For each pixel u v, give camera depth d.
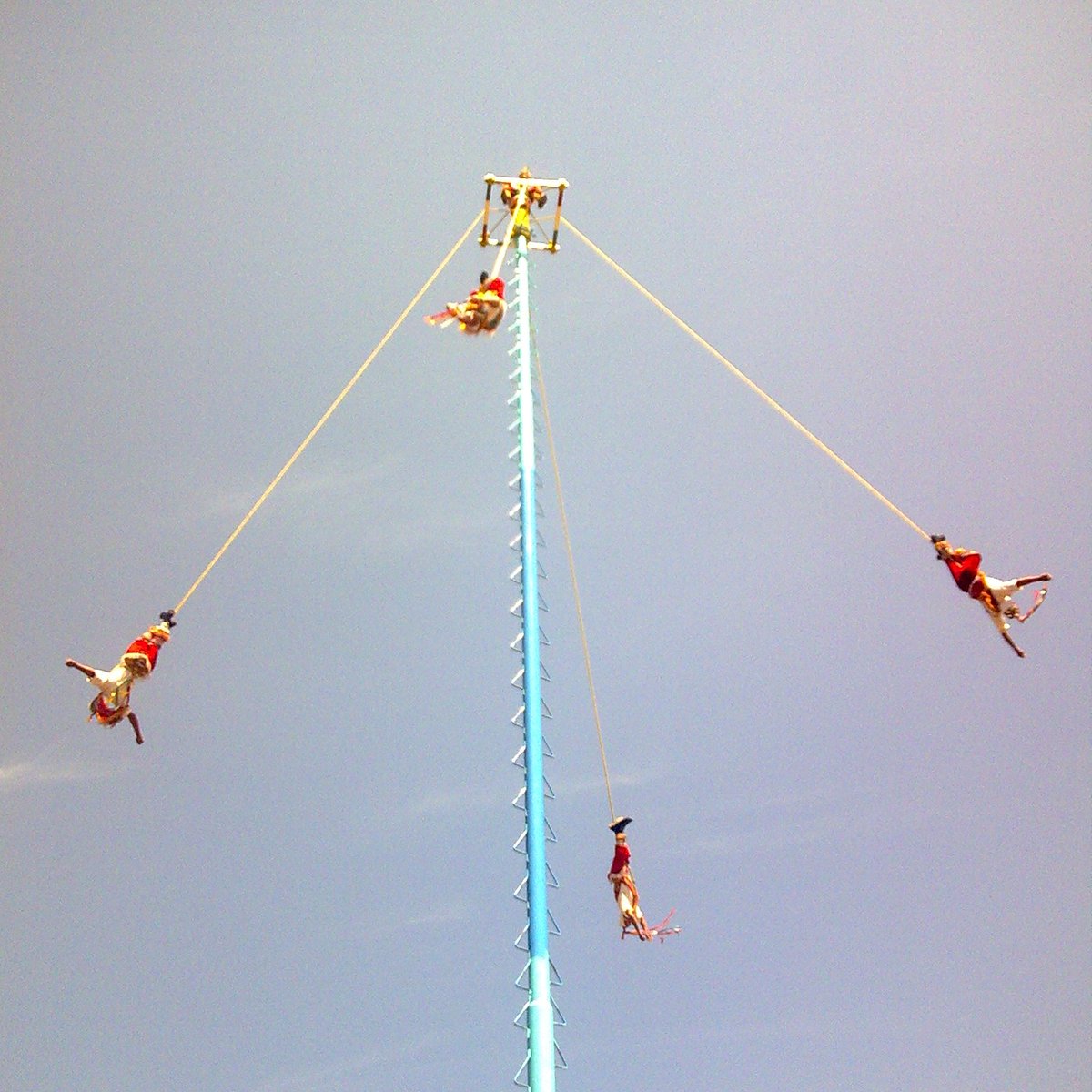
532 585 15.01
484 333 17.67
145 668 15.52
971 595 15.71
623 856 14.91
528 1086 11.72
